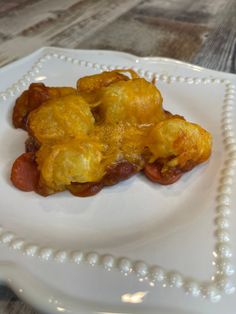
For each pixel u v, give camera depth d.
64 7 0.23
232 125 0.12
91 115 0.11
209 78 0.14
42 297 0.08
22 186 0.11
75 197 0.11
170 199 0.11
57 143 0.11
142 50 0.19
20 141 0.12
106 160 0.11
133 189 0.11
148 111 0.11
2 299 0.09
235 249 0.09
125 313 0.08
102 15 0.22
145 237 0.09
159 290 0.08
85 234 0.10
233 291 0.08
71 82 0.15
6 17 0.21
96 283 0.08
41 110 0.11
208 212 0.10
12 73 0.15
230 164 0.11
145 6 0.23
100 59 0.15
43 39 0.19
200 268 0.08
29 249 0.09
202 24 0.21
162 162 0.11
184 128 0.11
